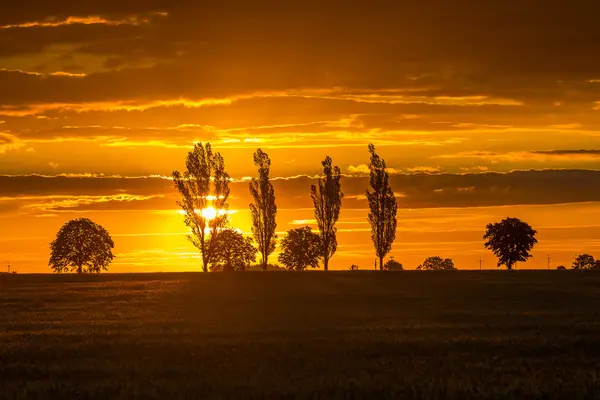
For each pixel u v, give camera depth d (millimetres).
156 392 64375
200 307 151000
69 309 147500
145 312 140750
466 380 68688
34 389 66000
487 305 154625
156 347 89375
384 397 63312
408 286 198250
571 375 71875
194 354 84000
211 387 66062
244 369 75125
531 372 73500
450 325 113188
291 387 65750
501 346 89438
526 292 182125
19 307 151875
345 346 89562
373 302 161125
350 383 67312
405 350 87188
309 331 106375
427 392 63688
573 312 137125
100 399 63000
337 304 157375
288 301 163625
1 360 82188
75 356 84562
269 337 99000
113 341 94812
